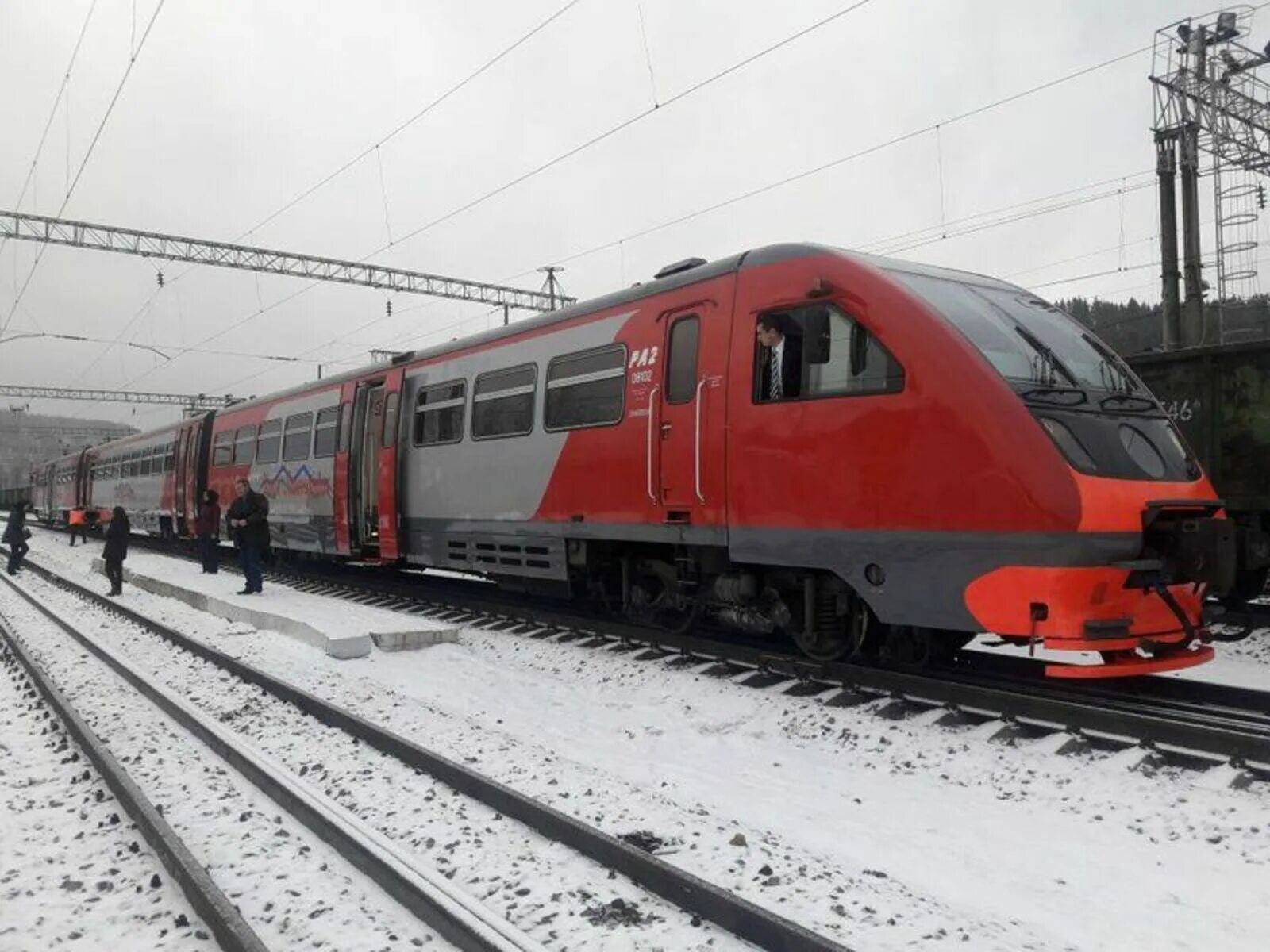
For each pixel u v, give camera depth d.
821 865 4.02
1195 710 6.21
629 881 3.88
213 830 4.70
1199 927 3.50
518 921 3.56
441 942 3.48
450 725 6.61
